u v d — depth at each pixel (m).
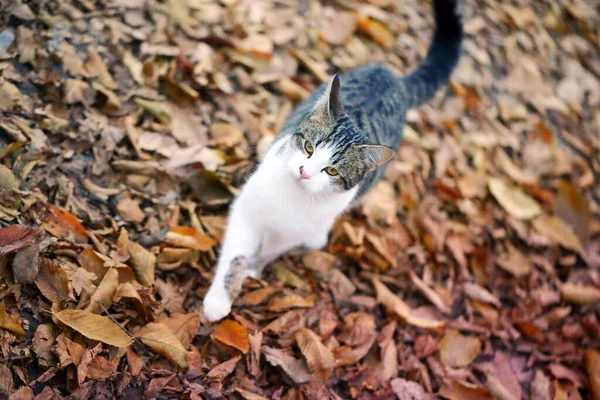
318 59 1.30
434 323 1.07
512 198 1.28
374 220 1.17
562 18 1.74
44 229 0.90
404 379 1.01
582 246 1.28
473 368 1.07
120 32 1.12
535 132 1.41
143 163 1.03
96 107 1.05
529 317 1.16
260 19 1.29
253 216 0.97
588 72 1.62
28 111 0.98
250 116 1.16
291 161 0.93
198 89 1.15
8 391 0.80
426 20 1.49
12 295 0.85
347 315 1.04
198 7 1.23
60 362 0.83
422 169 1.26
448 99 1.38
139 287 0.92
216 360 0.93
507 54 1.53
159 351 0.89
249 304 1.00
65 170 0.98
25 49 1.02
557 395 1.08
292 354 0.97
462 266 1.17
